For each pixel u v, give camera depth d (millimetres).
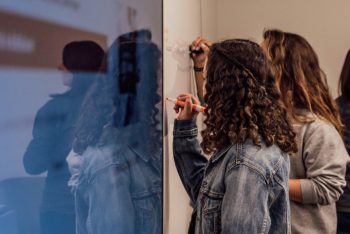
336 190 1386
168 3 1444
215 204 1029
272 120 1042
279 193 1021
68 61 652
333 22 2852
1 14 497
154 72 1162
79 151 706
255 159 978
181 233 1735
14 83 523
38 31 569
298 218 1443
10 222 526
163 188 1346
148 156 1128
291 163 1455
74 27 667
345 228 1897
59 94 631
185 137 1403
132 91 976
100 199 808
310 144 1420
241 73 1042
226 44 1094
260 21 2965
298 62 1514
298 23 2912
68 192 674
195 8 1989
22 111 541
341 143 1452
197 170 1395
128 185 969
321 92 1542
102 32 780
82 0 692
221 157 1053
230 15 3006
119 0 868
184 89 1699
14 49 521
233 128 1018
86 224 747
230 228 931
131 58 958
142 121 1065
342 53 2848
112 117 853
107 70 812
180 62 1632
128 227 973
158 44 1193
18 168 538
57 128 629
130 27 946
